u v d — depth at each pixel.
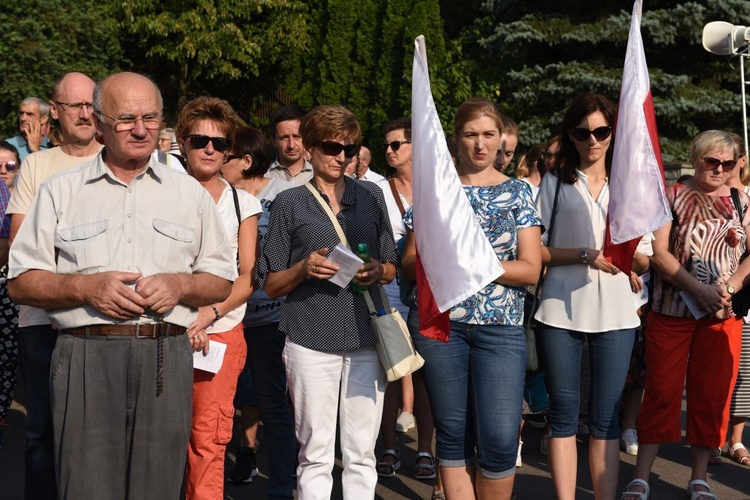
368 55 24.34
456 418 4.53
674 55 20.28
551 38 20.00
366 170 8.17
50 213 3.56
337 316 4.48
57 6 19.58
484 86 21.19
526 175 8.01
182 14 23.84
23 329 4.48
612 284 4.93
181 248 3.66
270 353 5.23
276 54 25.45
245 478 6.05
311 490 4.50
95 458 3.52
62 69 19.05
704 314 5.49
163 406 3.58
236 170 5.75
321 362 4.50
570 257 4.89
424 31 22.52
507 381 4.41
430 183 4.20
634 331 5.00
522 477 6.25
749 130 19.73
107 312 3.41
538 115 20.08
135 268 3.55
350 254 4.27
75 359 3.52
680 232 5.64
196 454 4.64
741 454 6.64
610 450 4.97
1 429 6.84
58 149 4.68
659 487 6.05
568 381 4.94
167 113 25.58
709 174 5.59
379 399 4.60
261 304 5.23
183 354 3.68
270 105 27.16
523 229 4.47
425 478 6.16
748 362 6.59
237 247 4.82
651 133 4.68
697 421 5.68
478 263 4.14
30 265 3.53
